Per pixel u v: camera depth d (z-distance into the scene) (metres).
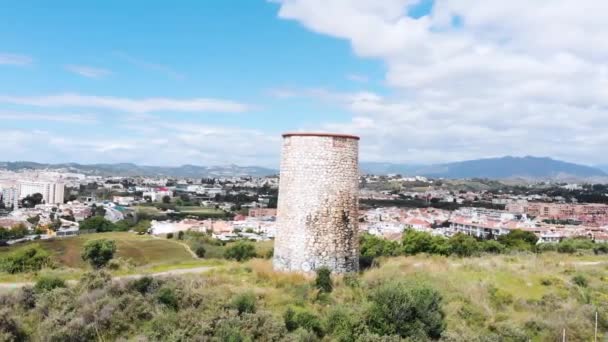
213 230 115.88
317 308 19.95
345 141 24.02
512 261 31.73
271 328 17.06
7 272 33.16
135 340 16.11
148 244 73.75
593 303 22.61
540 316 20.95
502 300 22.41
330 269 23.28
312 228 23.33
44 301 18.58
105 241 37.50
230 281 22.80
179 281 21.16
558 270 28.55
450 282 24.03
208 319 17.22
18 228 118.88
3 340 15.95
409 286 20.11
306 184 23.56
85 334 16.64
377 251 40.78
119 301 18.28
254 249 47.47
